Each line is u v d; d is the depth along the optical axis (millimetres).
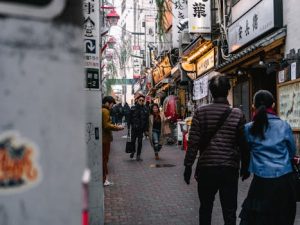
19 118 1081
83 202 1187
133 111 13344
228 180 4344
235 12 14352
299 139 9383
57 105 1127
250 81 13758
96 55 5363
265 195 4059
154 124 13547
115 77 17594
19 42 1077
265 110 4164
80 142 1168
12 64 1072
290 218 4160
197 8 16875
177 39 23344
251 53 11180
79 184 1158
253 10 12344
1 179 1067
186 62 20703
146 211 6852
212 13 17031
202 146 4457
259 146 4156
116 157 14469
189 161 4426
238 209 6855
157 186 9016
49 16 1112
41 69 1104
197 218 6363
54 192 1123
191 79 21000
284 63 10156
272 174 4059
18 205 1084
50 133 1118
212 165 4336
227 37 15250
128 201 7598
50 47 1115
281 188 4039
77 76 1161
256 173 4160
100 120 5410
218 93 4488
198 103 20547
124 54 17797
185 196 7949
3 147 1067
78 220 1153
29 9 1090
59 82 1130
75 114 1157
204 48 17609
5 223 1072
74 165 1153
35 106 1100
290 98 9781
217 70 14641
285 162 4090
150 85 36406
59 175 1130
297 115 9430
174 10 21484
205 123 4395
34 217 1100
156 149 13609
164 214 6641
